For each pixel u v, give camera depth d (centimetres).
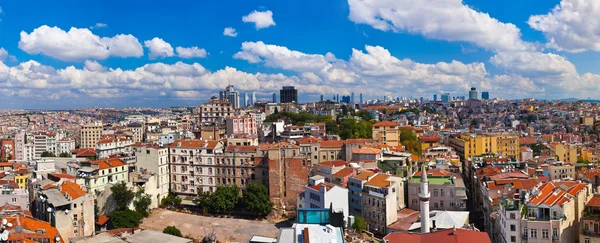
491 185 17862
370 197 18950
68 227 17062
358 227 17475
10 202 18225
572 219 13850
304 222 11994
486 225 17912
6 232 13288
